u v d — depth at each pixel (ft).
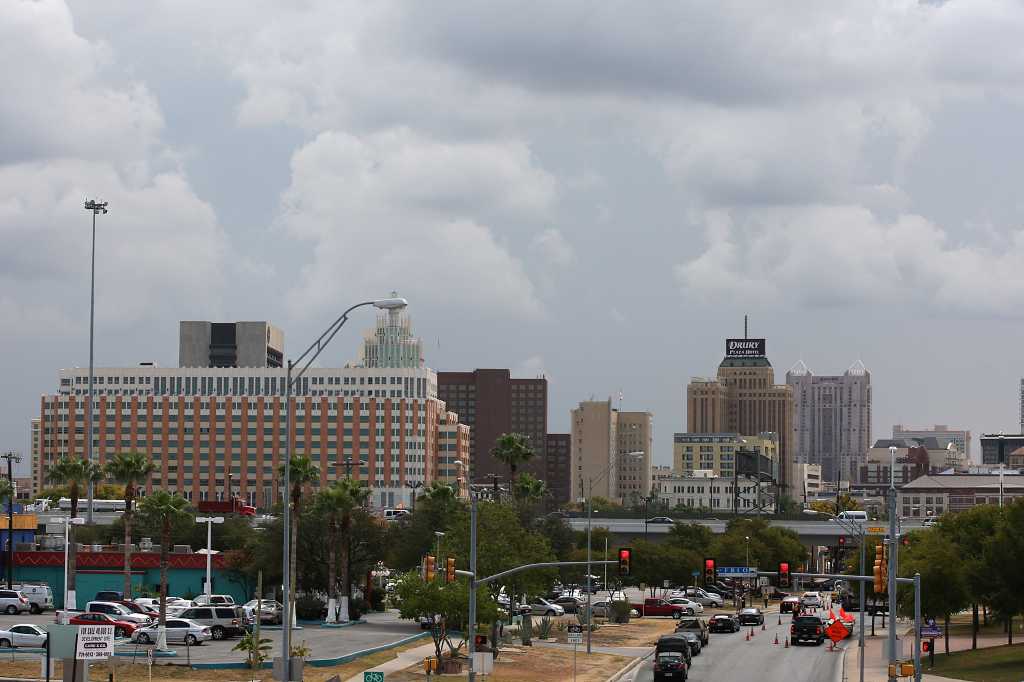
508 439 606.96
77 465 455.63
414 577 340.80
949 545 457.27
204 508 622.54
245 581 494.59
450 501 503.61
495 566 402.93
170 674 291.17
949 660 375.66
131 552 489.67
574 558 580.30
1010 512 381.81
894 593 273.13
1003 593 370.73
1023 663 349.82
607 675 340.59
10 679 270.26
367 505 583.58
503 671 337.72
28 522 514.68
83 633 220.02
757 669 354.95
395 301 223.51
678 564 639.35
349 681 299.58
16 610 438.40
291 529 416.87
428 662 269.64
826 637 448.65
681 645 336.49
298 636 387.75
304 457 409.49
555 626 489.26
